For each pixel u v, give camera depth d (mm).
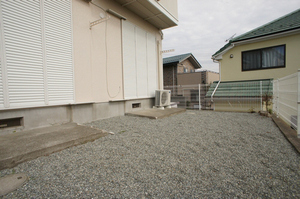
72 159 2232
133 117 5410
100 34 4930
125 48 5926
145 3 5719
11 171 1912
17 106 3172
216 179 1775
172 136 3342
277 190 1583
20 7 3225
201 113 6727
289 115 4172
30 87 3369
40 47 3525
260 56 7469
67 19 4023
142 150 2580
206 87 8664
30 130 3281
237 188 1618
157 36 8055
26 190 1562
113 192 1548
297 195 1506
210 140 3094
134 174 1870
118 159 2250
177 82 14672
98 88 4883
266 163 2145
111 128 3928
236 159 2266
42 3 3557
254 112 6930
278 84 5422
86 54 4461
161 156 2361
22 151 2189
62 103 3895
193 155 2398
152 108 7289
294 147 2652
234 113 6738
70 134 3012
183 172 1919
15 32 3160
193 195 1513
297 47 6695
